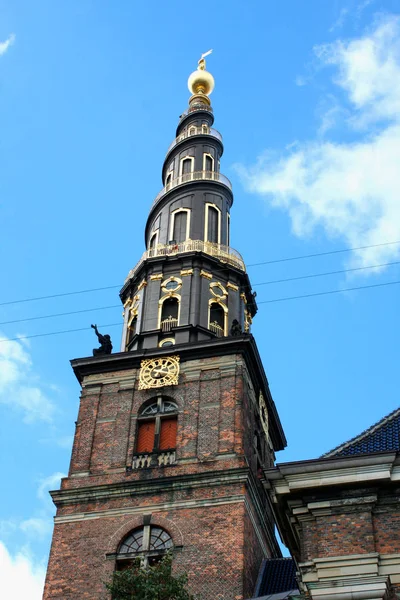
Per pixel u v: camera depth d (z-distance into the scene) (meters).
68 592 43.66
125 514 46.00
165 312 56.22
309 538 28.67
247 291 59.75
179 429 48.75
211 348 51.44
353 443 31.56
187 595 34.53
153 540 44.84
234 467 46.12
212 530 44.19
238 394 49.34
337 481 28.72
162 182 67.88
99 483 47.53
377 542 27.91
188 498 45.69
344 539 28.09
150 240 62.72
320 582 27.45
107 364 52.78
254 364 52.41
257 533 46.59
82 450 49.38
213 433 48.03
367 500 28.52
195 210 62.31
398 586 27.05
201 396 49.81
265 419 54.53
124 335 57.38
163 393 50.66
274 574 45.28
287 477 29.17
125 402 50.91
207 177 64.50
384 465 28.55
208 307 56.22
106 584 35.28
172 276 57.53
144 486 46.66
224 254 59.34
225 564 42.75
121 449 48.78
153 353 52.19
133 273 59.56
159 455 48.06
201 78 73.50
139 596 34.12
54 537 46.00
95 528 45.88
